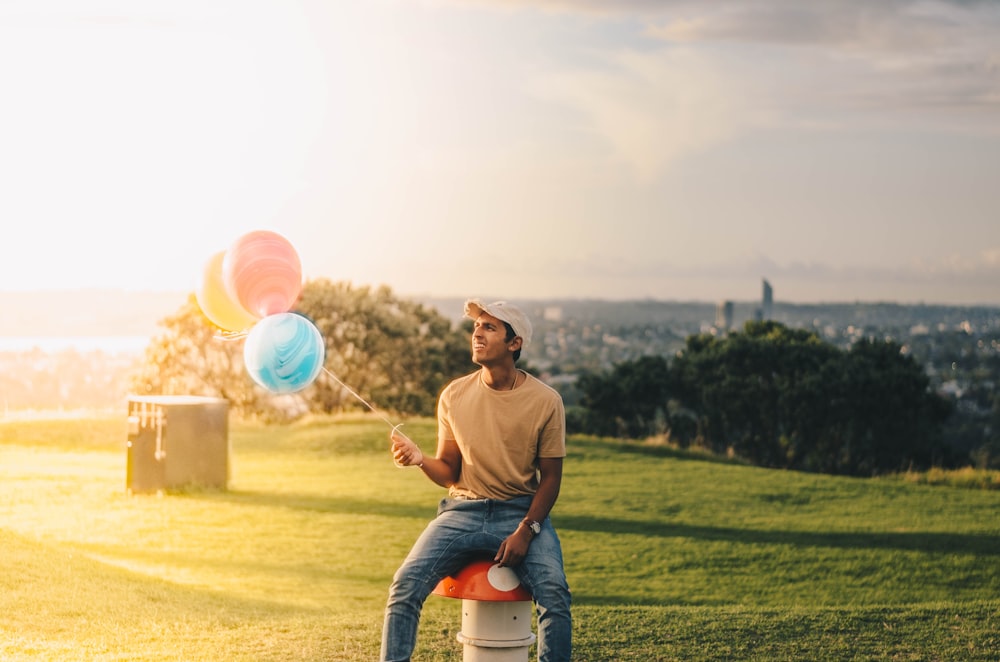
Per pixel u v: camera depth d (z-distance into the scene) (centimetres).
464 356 4181
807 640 779
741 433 3491
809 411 3350
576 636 766
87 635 761
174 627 799
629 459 2427
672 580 1373
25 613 816
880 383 3303
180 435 1798
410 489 2003
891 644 780
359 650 722
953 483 2461
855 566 1465
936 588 1365
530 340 524
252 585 1161
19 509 1616
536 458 523
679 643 756
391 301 4106
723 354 3506
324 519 1666
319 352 522
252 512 1677
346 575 1288
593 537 1616
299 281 577
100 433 2595
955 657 748
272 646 734
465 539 504
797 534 1664
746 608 903
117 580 986
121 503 1695
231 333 606
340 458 2367
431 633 770
